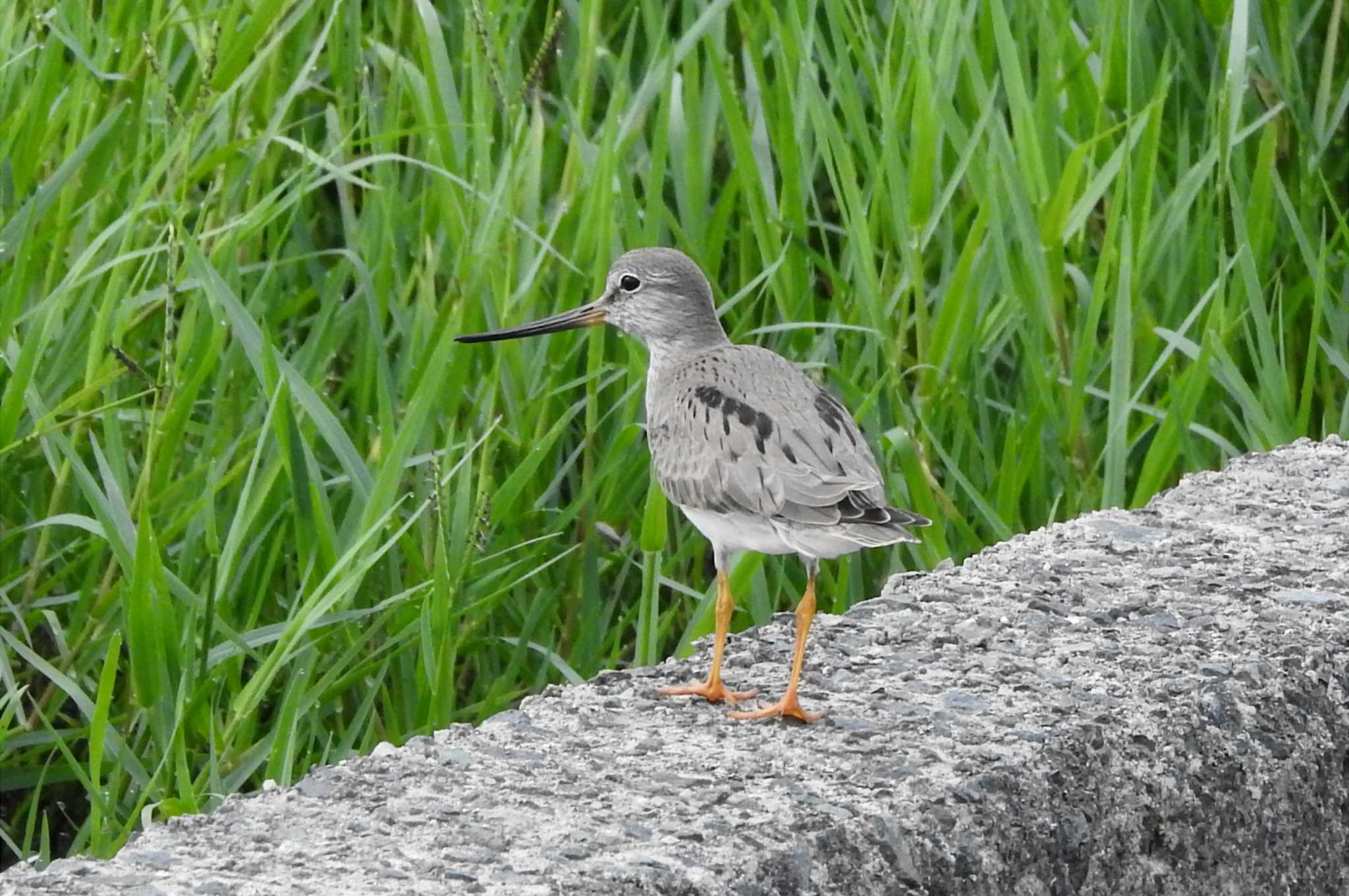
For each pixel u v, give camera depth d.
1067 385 12.30
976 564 9.79
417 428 10.25
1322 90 13.77
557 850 6.73
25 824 11.54
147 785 9.49
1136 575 9.59
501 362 11.55
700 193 12.66
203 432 11.58
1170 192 13.77
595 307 10.77
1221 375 12.04
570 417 11.62
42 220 12.12
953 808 7.21
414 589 10.12
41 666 10.02
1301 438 11.70
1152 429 12.93
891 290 12.78
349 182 13.20
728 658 8.95
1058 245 12.09
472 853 6.71
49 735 10.46
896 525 8.26
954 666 8.52
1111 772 7.69
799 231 12.51
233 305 10.66
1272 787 8.12
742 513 8.72
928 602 9.31
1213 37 14.41
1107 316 13.67
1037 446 11.73
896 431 11.16
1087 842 7.52
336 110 13.30
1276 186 12.97
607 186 11.95
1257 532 10.20
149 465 10.53
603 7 14.88
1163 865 7.80
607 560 11.94
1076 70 13.23
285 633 9.54
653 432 9.38
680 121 12.78
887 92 12.25
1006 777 7.41
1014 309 11.98
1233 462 11.32
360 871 6.56
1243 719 8.15
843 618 9.17
